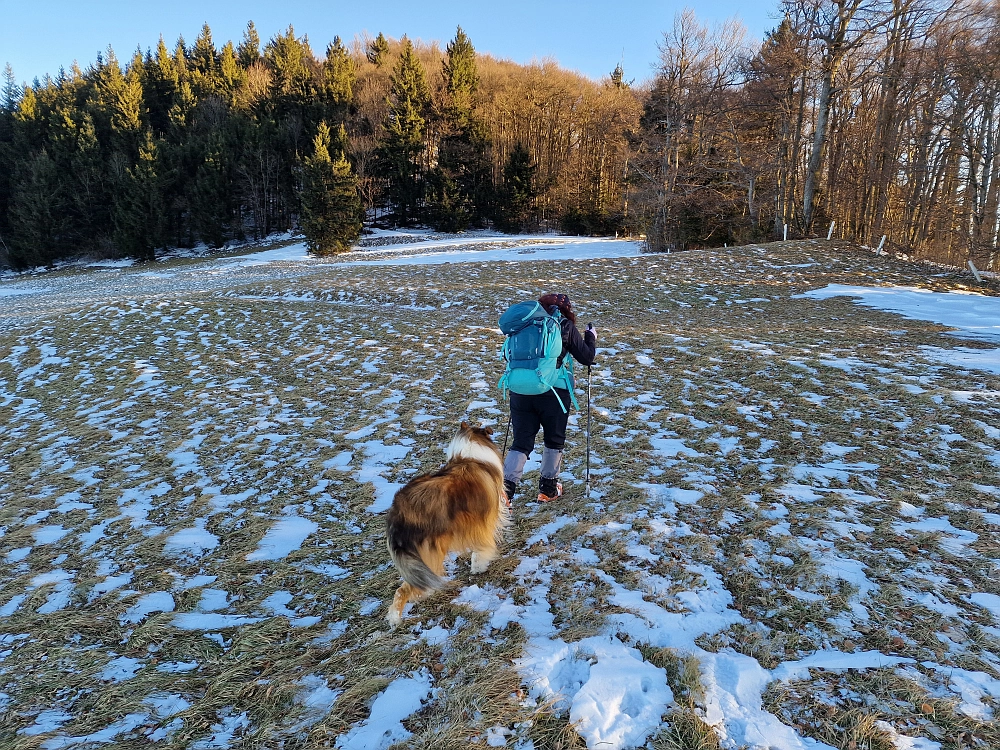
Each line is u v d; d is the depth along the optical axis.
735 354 8.88
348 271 24.38
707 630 2.96
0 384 11.15
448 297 16.62
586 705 2.43
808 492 4.51
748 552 3.67
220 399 8.67
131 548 4.57
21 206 50.25
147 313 15.16
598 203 50.66
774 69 27.20
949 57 21.88
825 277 17.92
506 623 3.12
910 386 6.98
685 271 19.86
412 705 2.57
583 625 3.02
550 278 19.78
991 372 7.62
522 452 4.26
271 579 3.91
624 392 7.46
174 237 49.56
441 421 6.99
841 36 24.69
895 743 2.21
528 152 52.84
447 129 54.38
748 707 2.43
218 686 2.84
